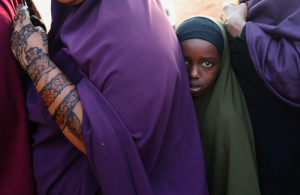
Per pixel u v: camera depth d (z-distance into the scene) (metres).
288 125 1.42
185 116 1.35
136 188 1.16
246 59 1.44
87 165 1.27
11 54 1.34
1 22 1.32
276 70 1.30
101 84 1.20
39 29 1.33
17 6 1.37
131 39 1.19
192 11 5.45
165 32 1.27
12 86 1.34
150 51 1.19
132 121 1.18
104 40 1.20
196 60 1.40
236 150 1.40
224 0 5.56
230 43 1.51
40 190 1.35
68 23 1.33
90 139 1.14
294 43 1.32
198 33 1.39
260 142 1.46
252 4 1.55
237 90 1.48
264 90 1.42
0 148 1.33
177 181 1.30
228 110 1.41
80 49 1.23
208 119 1.47
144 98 1.18
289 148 1.43
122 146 1.14
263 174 1.48
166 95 1.23
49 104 1.22
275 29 1.36
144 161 1.28
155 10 1.28
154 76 1.19
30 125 1.44
